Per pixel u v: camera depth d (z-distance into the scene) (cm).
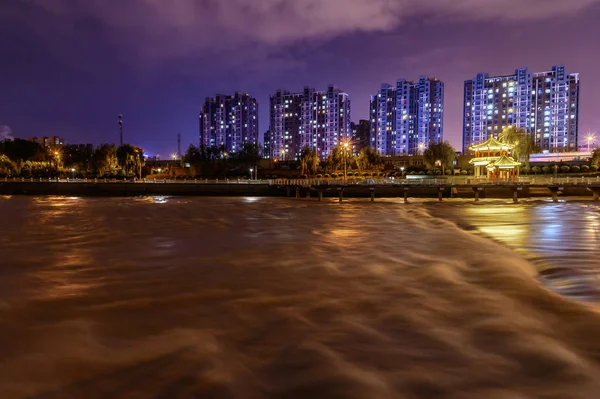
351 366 655
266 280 1211
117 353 714
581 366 646
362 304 973
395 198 5153
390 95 18975
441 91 18600
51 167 11025
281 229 2422
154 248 1781
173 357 695
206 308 959
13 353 720
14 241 2000
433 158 8894
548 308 923
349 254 1611
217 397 571
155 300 1022
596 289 1084
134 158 10631
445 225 2558
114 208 4097
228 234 2216
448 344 736
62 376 637
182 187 6278
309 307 958
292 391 584
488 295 1030
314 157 9556
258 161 10800
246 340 765
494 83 16412
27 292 1103
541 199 4831
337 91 18088
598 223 2605
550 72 16300
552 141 16188
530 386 590
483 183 4803
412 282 1167
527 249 1673
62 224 2736
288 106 19350
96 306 981
